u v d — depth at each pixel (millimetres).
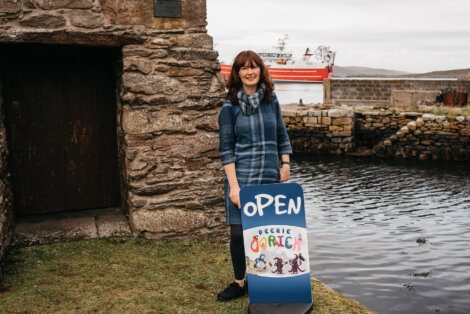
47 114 5793
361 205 13102
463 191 14727
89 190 6102
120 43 5238
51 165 5883
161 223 5527
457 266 8633
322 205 13109
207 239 5688
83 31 5078
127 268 4711
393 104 25344
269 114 3766
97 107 6016
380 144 21609
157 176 5477
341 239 10172
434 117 20516
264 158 3746
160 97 5406
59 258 4875
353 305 4285
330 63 72562
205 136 5621
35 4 4918
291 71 72250
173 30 5402
